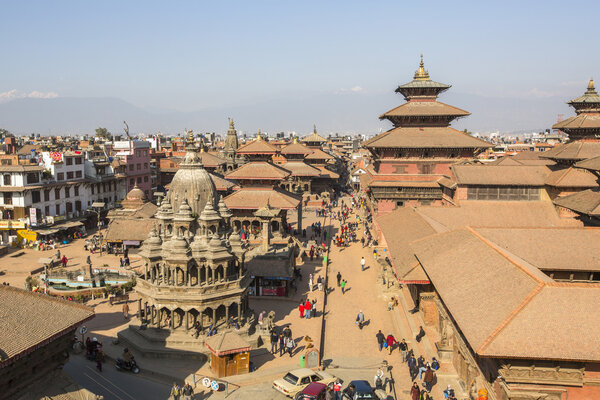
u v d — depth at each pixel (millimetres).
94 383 36000
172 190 51375
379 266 67750
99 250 79938
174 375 37406
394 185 83438
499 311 27469
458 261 37375
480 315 28156
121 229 76688
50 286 59656
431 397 33312
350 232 94375
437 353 38375
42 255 76438
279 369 38500
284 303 54500
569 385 25125
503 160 83062
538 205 65750
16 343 25406
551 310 25984
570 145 68062
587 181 62469
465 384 33625
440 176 83625
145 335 42062
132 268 67875
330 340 45188
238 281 43938
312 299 55406
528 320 25625
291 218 114875
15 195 83062
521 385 25469
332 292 59562
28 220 82375
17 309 27875
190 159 52031
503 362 25359
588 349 24188
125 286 58156
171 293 41844
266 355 41438
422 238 46531
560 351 24203
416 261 43719
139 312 44719
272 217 62469
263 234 62500
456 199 67688
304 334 45500
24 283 62188
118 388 35500
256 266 56406
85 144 150500
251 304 53938
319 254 77562
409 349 41469
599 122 65312
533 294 26859
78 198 98875
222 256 42375
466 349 32062
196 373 37906
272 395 34406
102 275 61469
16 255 76438
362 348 43250
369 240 85750
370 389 32562
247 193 85562
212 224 46500
